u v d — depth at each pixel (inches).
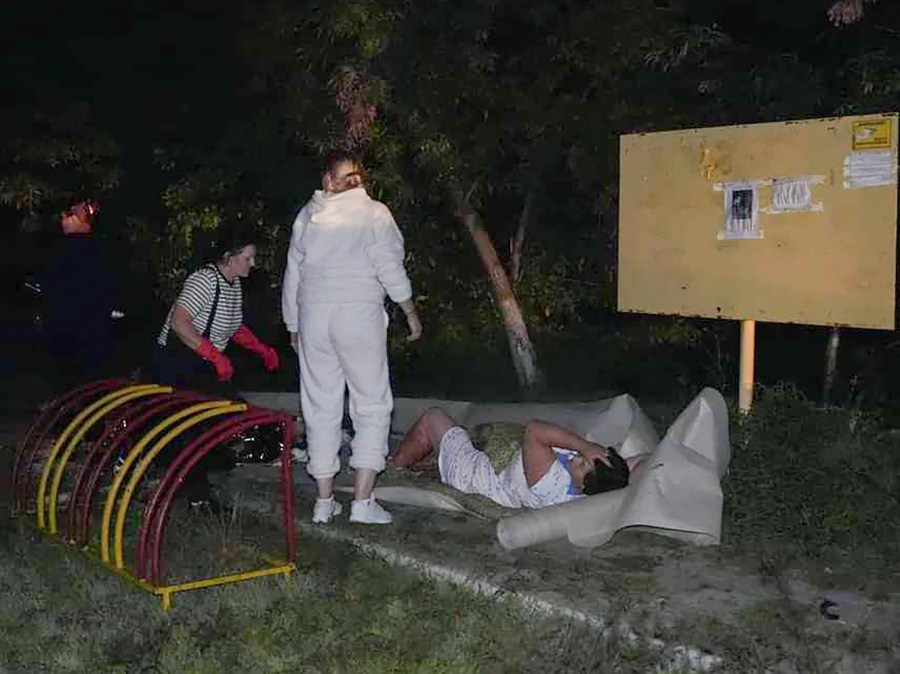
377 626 217.9
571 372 534.9
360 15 400.8
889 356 476.4
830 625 218.7
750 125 295.4
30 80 536.4
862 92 380.8
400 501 296.2
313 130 422.3
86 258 348.8
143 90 531.5
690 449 265.9
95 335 349.7
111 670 204.1
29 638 218.4
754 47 461.1
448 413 355.9
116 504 290.5
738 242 299.7
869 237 278.7
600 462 275.1
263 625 219.1
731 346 532.4
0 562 256.1
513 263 506.9
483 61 422.6
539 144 447.8
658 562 253.4
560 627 216.5
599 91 450.9
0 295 652.7
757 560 253.3
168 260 513.7
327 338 267.3
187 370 294.8
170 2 518.9
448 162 425.7
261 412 250.1
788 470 279.6
